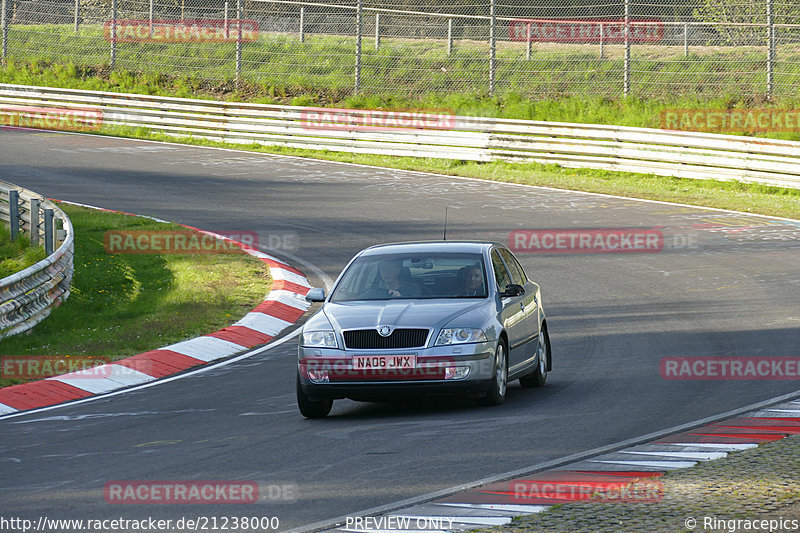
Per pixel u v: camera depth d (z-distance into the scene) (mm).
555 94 138625
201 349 51812
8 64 163000
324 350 36594
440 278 40188
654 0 178875
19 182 105062
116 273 72375
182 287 67125
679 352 47281
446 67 151125
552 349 49750
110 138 135125
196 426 36281
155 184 105688
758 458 28625
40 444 34188
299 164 118625
